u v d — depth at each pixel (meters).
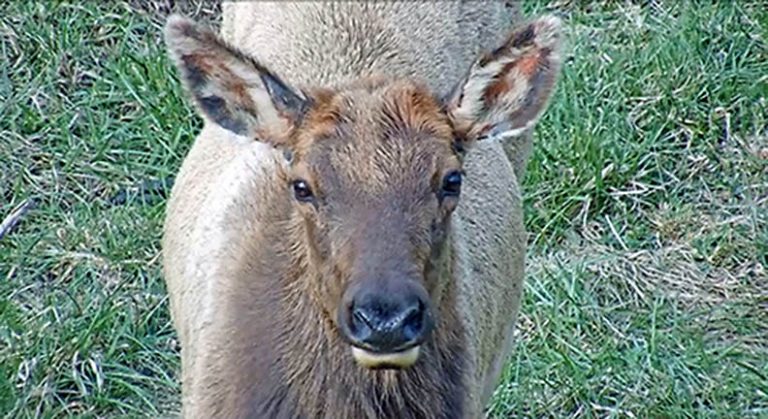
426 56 21.39
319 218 16.81
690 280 26.05
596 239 26.67
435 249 16.81
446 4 22.17
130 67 27.94
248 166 19.33
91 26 28.69
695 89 28.64
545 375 24.00
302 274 17.59
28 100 27.50
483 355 20.03
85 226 25.66
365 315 15.87
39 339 23.53
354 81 18.41
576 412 23.69
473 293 19.47
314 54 20.80
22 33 28.33
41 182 26.42
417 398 17.59
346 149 16.80
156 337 24.20
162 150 26.84
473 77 17.42
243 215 18.70
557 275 25.41
